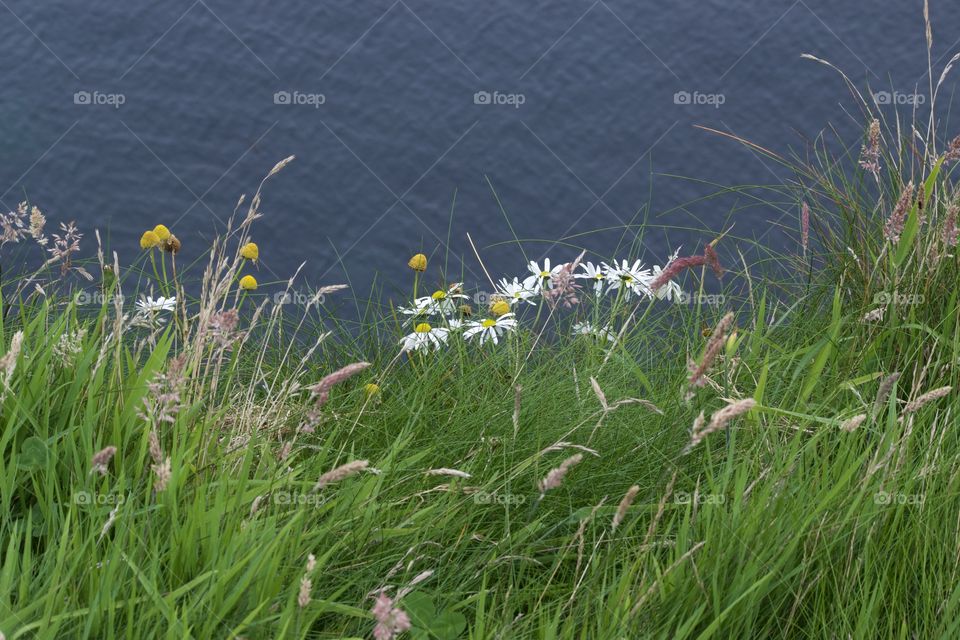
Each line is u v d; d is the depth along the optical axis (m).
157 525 2.84
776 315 4.93
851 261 4.71
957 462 3.35
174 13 10.61
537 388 4.11
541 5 10.92
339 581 2.94
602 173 8.84
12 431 2.99
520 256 8.02
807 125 9.30
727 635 2.80
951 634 2.77
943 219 4.47
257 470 3.36
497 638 2.72
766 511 3.03
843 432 3.50
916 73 9.91
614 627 2.71
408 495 3.40
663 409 3.85
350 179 8.75
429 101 9.65
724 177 8.71
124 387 3.29
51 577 2.54
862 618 2.77
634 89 9.83
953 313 4.16
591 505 3.51
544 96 9.73
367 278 7.74
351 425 3.90
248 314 5.43
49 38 10.20
